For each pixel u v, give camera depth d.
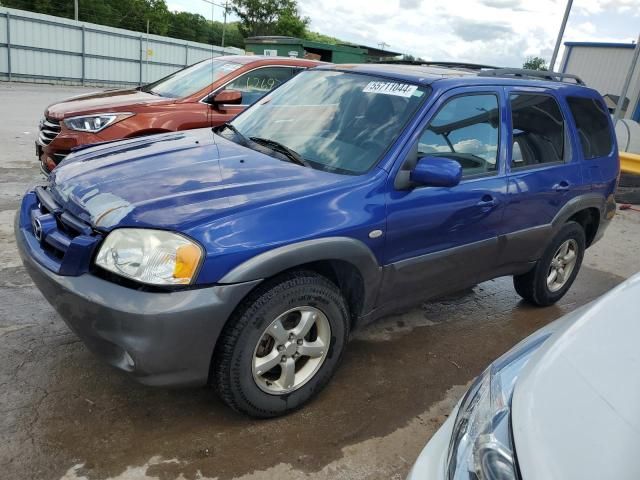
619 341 1.70
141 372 2.36
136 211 2.45
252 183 2.77
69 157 3.41
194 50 32.19
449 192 3.25
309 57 12.36
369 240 2.86
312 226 2.63
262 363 2.66
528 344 1.97
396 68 3.74
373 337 3.82
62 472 2.34
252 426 2.74
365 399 3.09
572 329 1.83
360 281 2.96
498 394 1.71
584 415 1.44
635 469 1.28
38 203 3.08
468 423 1.70
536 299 4.51
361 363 3.46
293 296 2.63
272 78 6.77
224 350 2.51
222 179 2.80
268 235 2.50
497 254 3.75
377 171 2.97
